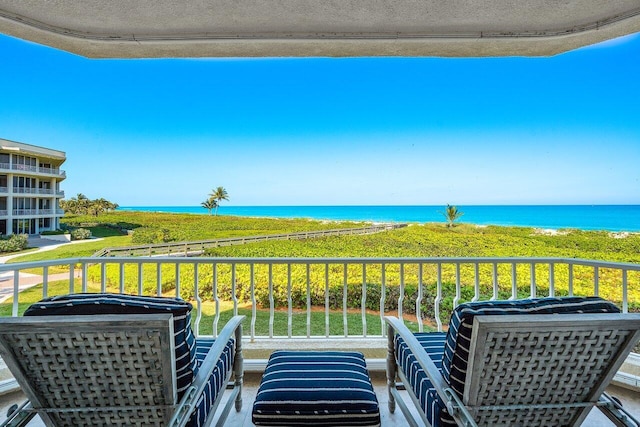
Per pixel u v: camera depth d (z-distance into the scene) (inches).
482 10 83.7
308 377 62.5
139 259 101.2
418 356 56.3
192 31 92.2
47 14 84.8
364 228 887.1
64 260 94.9
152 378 46.2
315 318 226.4
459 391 48.3
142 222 1182.9
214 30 91.7
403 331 66.3
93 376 46.0
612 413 49.6
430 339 74.1
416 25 89.8
